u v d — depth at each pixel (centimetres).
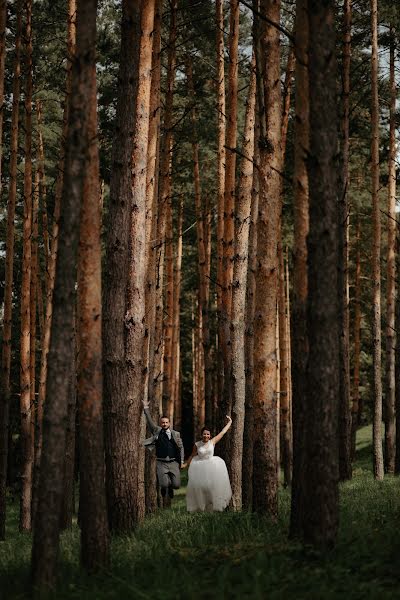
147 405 1502
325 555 730
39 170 2341
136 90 1127
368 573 678
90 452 796
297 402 888
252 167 1606
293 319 912
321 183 750
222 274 1706
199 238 2550
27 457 1970
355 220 3359
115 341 1096
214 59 2347
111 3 2373
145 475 1738
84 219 809
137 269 1149
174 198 3005
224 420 1645
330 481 754
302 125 915
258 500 1095
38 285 2536
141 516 1409
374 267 2244
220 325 1711
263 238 1068
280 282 2595
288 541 806
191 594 618
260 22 1056
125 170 1112
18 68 1792
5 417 1684
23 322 1942
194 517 1184
